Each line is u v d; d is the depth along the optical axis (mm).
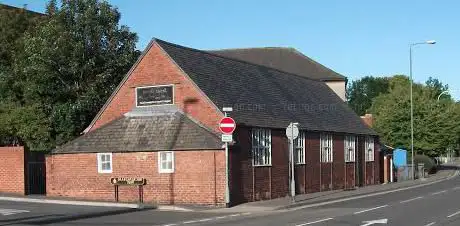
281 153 28844
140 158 25453
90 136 26953
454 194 30297
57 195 27031
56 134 33281
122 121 26922
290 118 30641
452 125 62094
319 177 32969
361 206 23891
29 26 38125
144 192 25266
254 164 26375
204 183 24203
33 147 32438
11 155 27625
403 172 49062
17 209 21969
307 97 36469
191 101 25766
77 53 33281
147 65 26906
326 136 34344
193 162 24453
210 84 26719
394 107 61781
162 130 25625
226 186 23594
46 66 32906
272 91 32125
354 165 38406
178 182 24656
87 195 26422
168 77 26344
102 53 34500
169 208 23203
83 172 26594
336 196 29156
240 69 31219
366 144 41250
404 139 61094
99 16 34562
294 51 62906
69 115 32875
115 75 35000
